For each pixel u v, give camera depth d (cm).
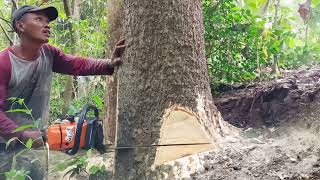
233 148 299
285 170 266
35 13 302
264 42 461
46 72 319
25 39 303
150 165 287
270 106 388
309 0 395
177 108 289
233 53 480
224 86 488
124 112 297
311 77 405
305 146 290
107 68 316
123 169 297
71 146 314
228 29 468
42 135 298
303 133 315
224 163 286
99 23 790
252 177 267
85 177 358
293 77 416
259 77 465
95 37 662
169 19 288
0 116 288
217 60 482
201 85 303
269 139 331
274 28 455
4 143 305
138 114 291
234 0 498
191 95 294
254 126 390
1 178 310
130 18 295
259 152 292
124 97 297
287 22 502
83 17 918
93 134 310
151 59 289
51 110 711
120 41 303
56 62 328
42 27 303
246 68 479
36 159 302
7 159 307
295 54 481
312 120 322
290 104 364
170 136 287
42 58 315
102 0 868
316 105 330
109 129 365
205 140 296
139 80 291
